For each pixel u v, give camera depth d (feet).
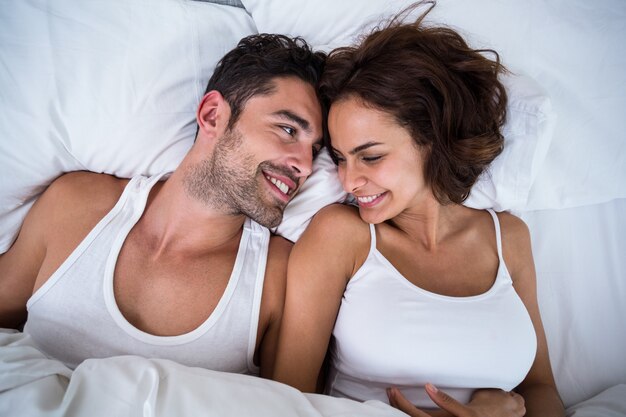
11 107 3.08
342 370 3.20
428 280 3.15
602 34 3.64
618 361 3.56
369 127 2.83
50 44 3.14
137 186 3.29
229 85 3.14
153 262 3.05
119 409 2.07
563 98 3.72
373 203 3.10
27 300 3.14
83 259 2.94
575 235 3.88
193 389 2.19
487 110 3.16
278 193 3.15
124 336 2.84
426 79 2.85
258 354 3.42
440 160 2.98
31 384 2.19
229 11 3.64
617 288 3.74
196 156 3.16
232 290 3.08
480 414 2.68
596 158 3.77
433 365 2.90
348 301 3.09
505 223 3.46
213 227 3.17
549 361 3.31
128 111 3.27
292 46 3.23
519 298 3.18
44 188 3.34
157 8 3.37
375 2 3.57
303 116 3.07
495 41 3.62
